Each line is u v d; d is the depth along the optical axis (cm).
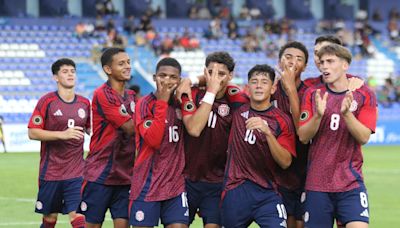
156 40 10306
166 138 2250
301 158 2347
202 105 2216
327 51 2159
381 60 11456
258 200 2225
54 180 2750
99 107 2453
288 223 2400
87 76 9662
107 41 10150
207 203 2395
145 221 2245
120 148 2473
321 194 2164
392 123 9094
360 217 2130
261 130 2159
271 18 12556
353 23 12162
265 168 2230
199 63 10462
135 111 2281
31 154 7100
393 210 3809
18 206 3875
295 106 2247
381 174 5569
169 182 2253
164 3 12050
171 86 2202
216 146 2347
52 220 2836
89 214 2494
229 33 11150
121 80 2467
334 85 2180
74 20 10625
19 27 10325
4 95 9075
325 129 2164
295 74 2327
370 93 2183
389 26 12100
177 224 2247
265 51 11019
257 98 2216
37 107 2748
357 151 2169
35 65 9744
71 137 2662
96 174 2473
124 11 11800
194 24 11425
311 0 12812
